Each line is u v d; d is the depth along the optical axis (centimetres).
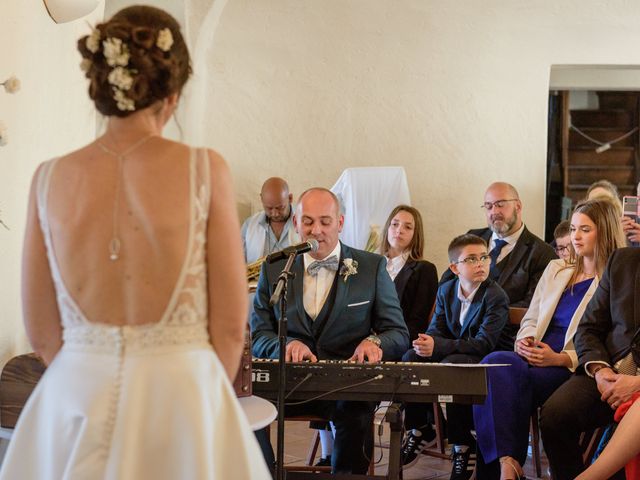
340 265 394
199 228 186
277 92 754
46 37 366
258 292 401
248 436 194
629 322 391
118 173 187
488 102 741
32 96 352
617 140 966
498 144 741
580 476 357
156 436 182
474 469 452
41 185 191
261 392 336
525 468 484
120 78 182
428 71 744
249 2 750
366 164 750
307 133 754
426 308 556
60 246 187
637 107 966
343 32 748
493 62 740
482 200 744
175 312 184
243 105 756
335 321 388
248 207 760
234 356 193
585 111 973
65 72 389
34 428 191
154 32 186
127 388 181
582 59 734
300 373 334
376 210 690
